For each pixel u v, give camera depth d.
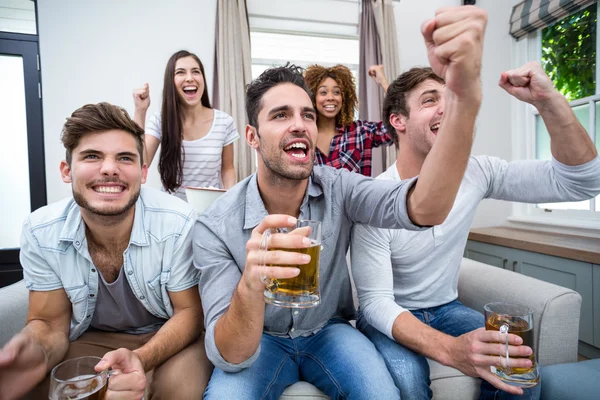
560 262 2.04
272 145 0.98
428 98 1.24
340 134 2.45
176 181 2.25
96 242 1.12
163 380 0.97
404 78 1.30
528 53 2.88
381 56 3.29
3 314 1.12
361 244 1.17
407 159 1.36
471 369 0.89
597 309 1.85
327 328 1.13
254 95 1.02
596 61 2.40
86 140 0.98
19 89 3.05
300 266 0.73
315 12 3.37
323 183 1.13
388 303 1.12
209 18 3.21
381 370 0.95
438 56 0.61
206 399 0.89
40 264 1.09
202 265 1.03
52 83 2.98
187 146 2.24
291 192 1.06
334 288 1.12
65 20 2.97
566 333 1.17
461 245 1.29
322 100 2.38
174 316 1.10
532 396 1.00
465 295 1.48
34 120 3.00
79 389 0.70
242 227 1.05
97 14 3.03
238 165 3.07
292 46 3.43
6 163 3.07
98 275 1.11
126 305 1.16
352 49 3.56
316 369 1.03
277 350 1.06
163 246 1.12
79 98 3.03
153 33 3.12
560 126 0.99
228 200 1.12
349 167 2.35
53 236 1.08
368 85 3.28
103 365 0.77
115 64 3.07
